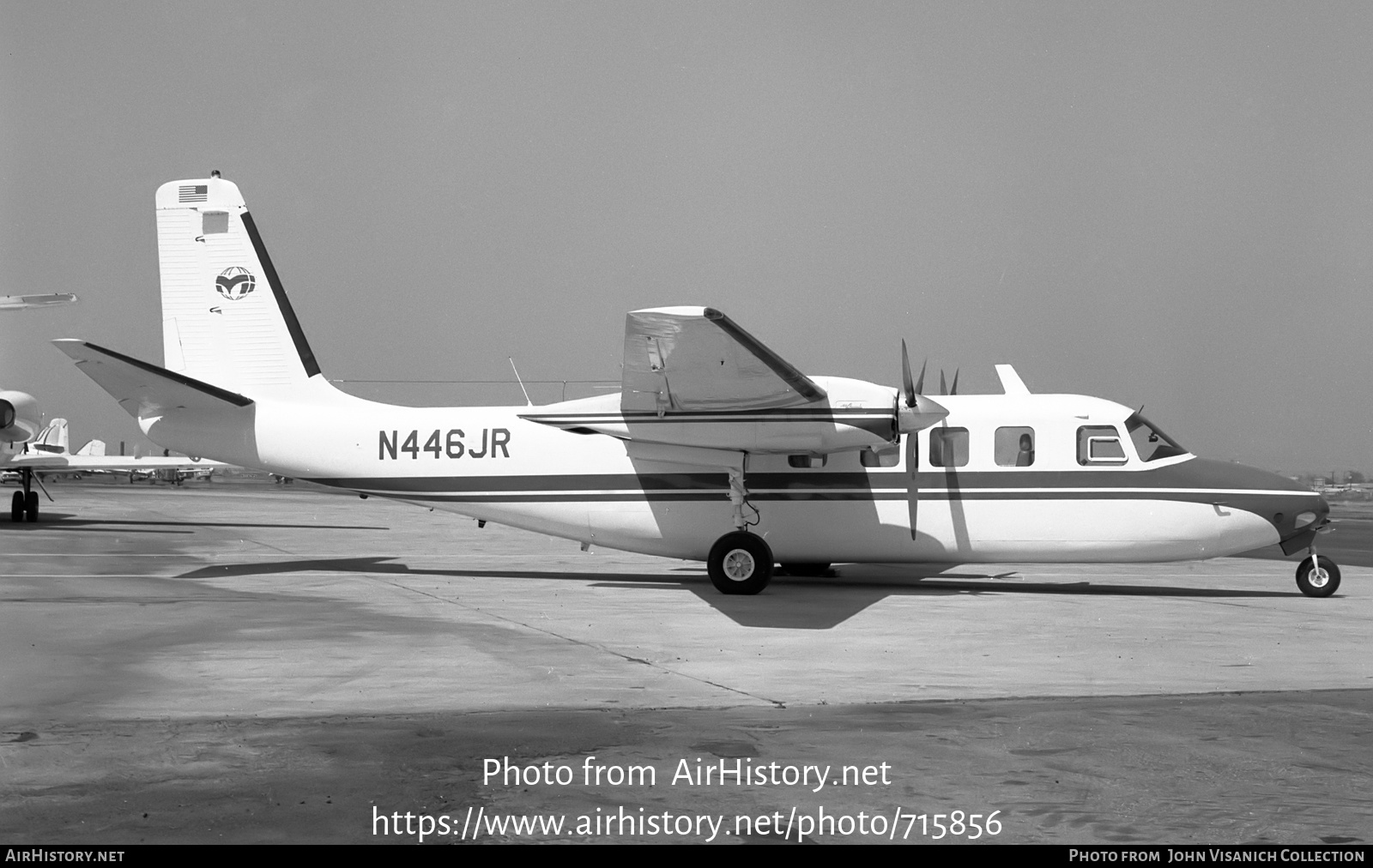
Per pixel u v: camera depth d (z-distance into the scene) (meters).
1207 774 6.17
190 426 17.08
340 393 17.17
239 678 8.72
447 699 7.96
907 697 8.15
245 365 17.27
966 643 10.80
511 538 28.19
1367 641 11.09
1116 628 11.96
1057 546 15.39
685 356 13.06
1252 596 15.39
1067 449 15.43
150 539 25.14
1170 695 8.31
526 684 8.56
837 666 9.45
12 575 16.58
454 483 16.66
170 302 17.34
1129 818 5.45
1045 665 9.60
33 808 5.45
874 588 16.25
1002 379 16.67
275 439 16.95
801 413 14.73
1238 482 15.20
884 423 14.62
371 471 16.80
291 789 5.79
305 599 13.95
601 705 7.80
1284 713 7.68
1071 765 6.33
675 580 17.11
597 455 16.30
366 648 10.21
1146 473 15.26
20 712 7.46
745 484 15.87
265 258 17.30
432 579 16.84
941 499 15.56
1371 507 60.06
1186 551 15.22
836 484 15.74
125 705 7.69
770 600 14.40
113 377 16.30
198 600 13.74
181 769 6.11
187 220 17.38
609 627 11.76
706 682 8.70
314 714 7.46
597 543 16.58
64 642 10.38
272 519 36.47
